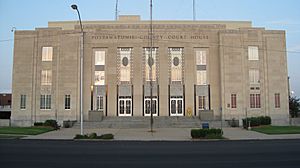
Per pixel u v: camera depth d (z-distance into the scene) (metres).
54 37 52.16
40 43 52.22
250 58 52.31
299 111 60.91
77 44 51.94
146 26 53.19
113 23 55.34
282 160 14.35
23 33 52.31
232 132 36.28
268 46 52.81
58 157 15.31
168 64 52.97
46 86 51.56
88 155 16.16
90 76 52.31
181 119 48.66
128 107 52.44
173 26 53.38
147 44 52.97
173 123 46.12
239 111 50.94
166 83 52.62
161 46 53.03
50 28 52.34
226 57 51.78
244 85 51.56
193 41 53.34
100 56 53.19
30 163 13.36
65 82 51.34
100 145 22.27
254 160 14.35
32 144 22.72
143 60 52.97
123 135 32.78
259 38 52.66
